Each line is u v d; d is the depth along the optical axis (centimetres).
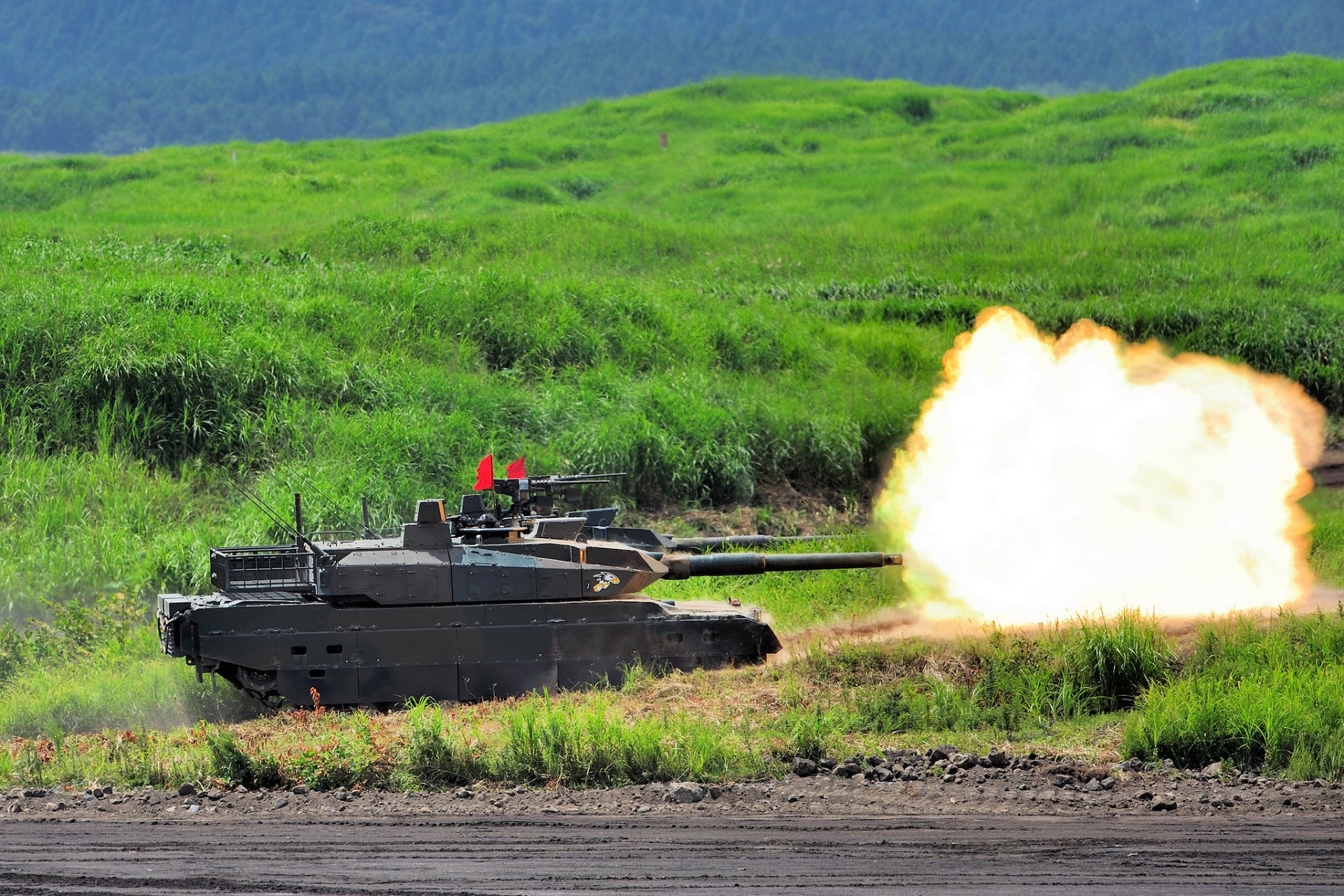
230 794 3894
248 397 8056
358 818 3656
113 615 5747
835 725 4469
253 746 4316
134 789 3972
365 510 5516
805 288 12256
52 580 6116
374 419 7938
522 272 11000
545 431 8269
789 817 3644
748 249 13812
